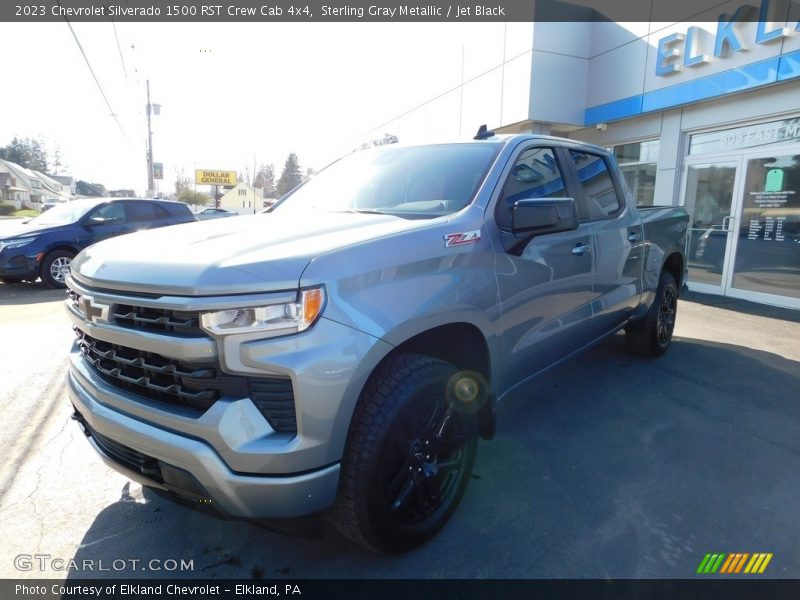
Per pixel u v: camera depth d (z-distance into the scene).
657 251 4.60
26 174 72.19
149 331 1.88
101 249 2.31
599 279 3.61
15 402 3.98
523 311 2.80
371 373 2.03
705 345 5.60
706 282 9.20
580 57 10.48
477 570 2.23
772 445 3.34
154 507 2.68
